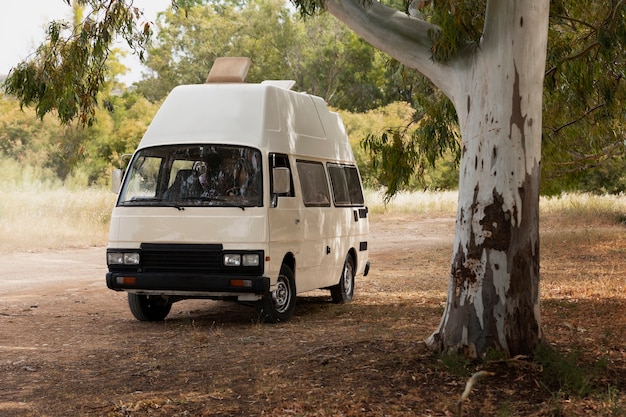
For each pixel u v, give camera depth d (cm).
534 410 703
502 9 841
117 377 866
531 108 843
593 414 688
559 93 1459
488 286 848
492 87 843
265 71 7500
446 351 866
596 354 905
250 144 1166
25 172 3862
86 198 3133
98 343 1067
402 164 1270
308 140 1308
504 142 839
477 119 853
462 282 862
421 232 3266
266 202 1139
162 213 1155
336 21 7481
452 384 780
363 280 1775
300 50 7506
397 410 710
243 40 7519
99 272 1931
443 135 1303
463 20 907
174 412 723
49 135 4550
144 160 1202
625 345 962
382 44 934
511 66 838
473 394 752
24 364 939
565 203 4106
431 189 4847
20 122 4581
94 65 1166
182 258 1143
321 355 917
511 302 847
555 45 1321
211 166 1170
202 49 7531
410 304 1388
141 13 1120
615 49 1296
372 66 7362
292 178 1224
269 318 1188
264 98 1206
